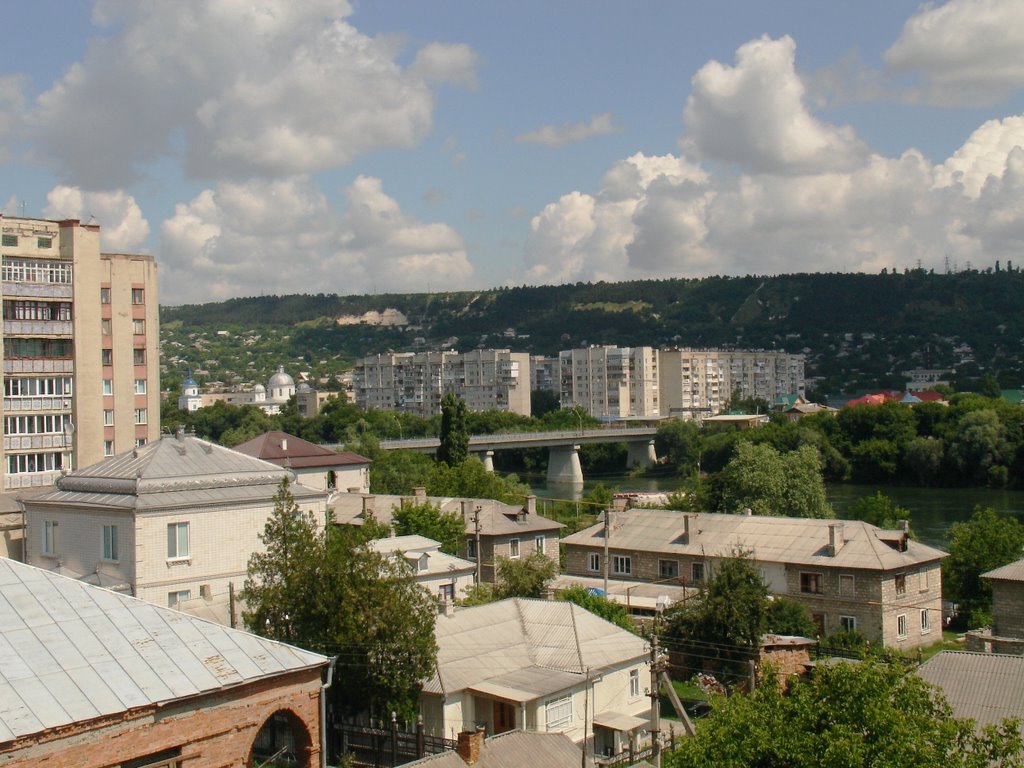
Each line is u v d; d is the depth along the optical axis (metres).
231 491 66.44
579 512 148.50
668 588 87.19
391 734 47.47
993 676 47.38
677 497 139.00
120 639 31.45
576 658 56.19
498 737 40.34
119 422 112.19
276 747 48.62
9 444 102.75
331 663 34.47
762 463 122.56
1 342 102.12
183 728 30.39
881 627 79.62
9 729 26.89
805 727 32.12
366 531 86.44
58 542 66.31
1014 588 68.50
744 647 66.88
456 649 55.53
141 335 115.56
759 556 85.56
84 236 108.75
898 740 30.48
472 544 99.56
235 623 58.00
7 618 30.77
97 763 28.45
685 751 33.53
